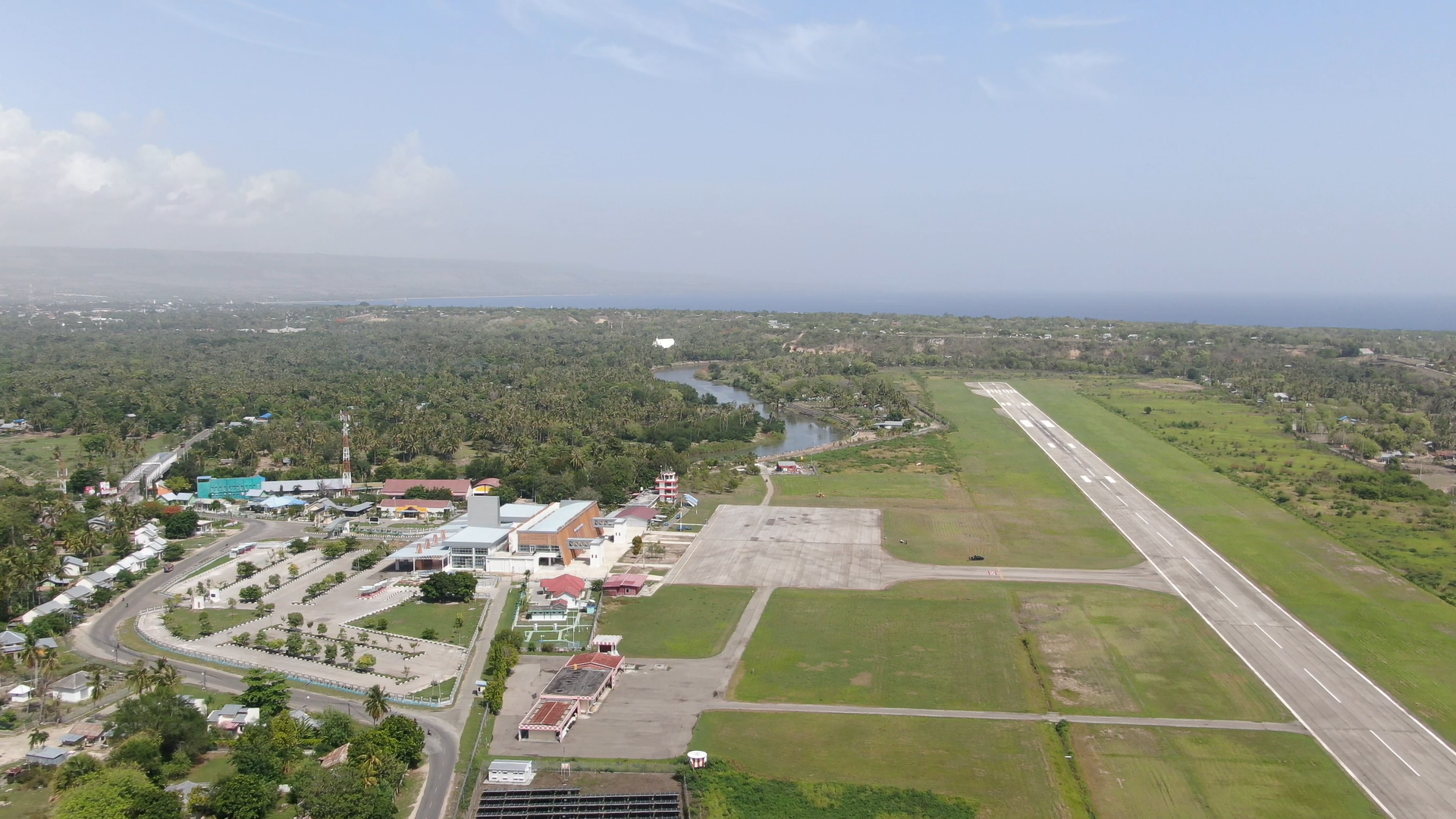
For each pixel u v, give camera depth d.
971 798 88.00
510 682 114.69
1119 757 96.31
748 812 85.56
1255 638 128.88
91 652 123.62
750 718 104.62
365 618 136.75
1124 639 128.38
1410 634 130.50
